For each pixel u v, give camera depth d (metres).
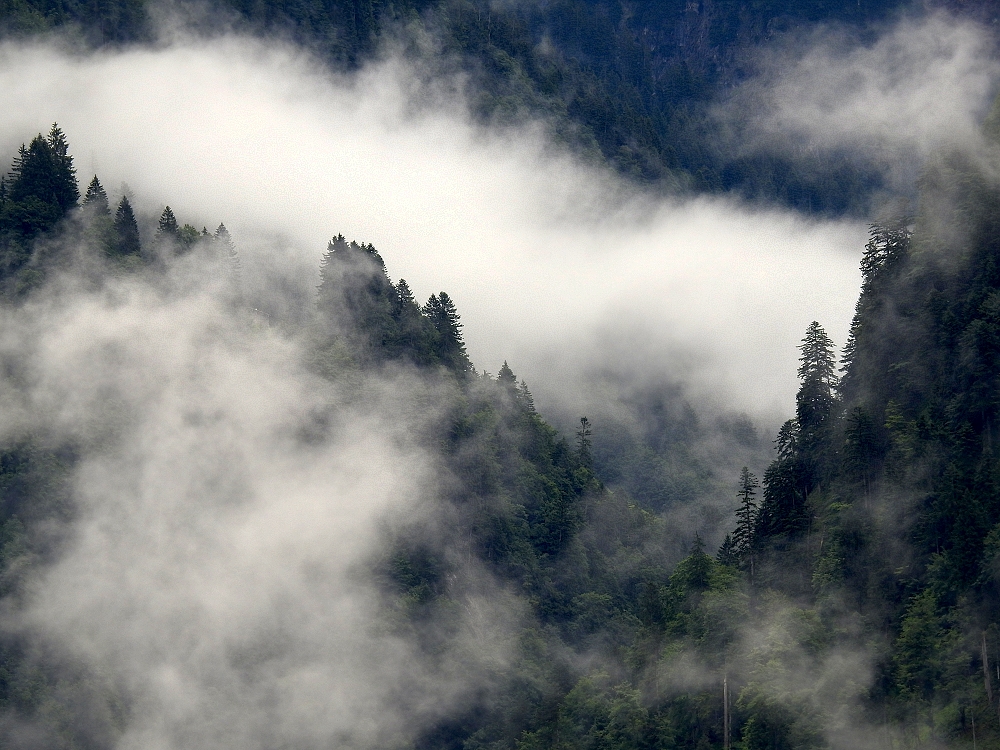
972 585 161.62
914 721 159.25
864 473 189.12
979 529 165.00
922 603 168.00
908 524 177.38
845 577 179.62
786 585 190.50
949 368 187.75
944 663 160.25
